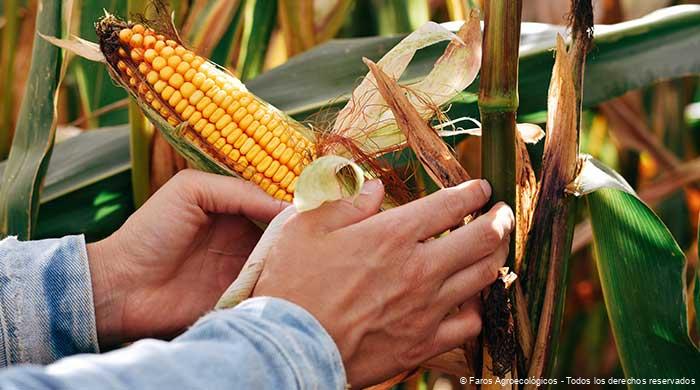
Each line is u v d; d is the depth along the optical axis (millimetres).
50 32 1344
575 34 1111
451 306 970
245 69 1747
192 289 1217
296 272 895
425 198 944
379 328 916
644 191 2133
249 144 1106
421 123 1104
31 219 1378
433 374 1878
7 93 1934
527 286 1154
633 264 1255
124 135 1601
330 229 926
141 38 1089
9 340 1054
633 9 2223
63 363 697
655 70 1355
